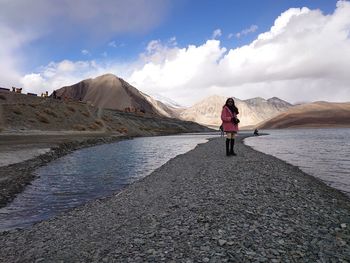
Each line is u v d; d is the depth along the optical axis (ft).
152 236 30.19
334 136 345.31
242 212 35.19
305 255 24.93
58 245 31.35
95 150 171.12
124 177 80.59
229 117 86.28
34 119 288.71
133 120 580.30
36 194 62.18
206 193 45.27
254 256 24.64
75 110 388.16
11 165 92.68
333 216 34.88
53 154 130.31
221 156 90.63
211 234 29.22
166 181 61.11
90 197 59.67
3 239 35.35
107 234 32.91
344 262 23.77
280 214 34.71
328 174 72.79
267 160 81.30
